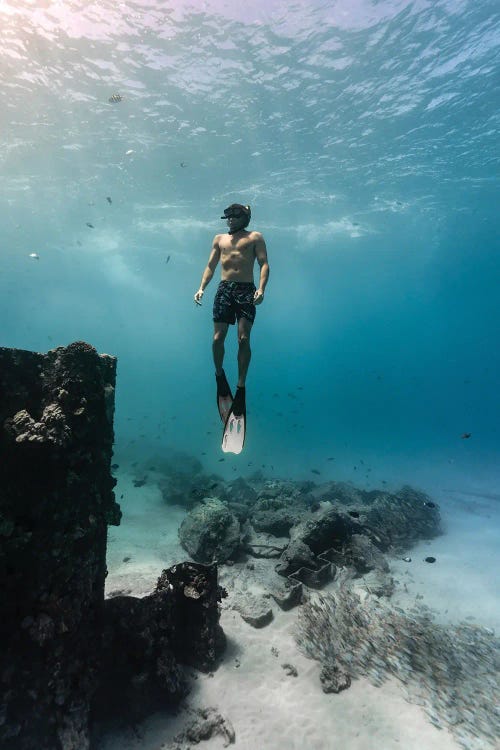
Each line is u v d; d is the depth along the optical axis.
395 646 6.46
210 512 10.08
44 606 3.91
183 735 4.88
